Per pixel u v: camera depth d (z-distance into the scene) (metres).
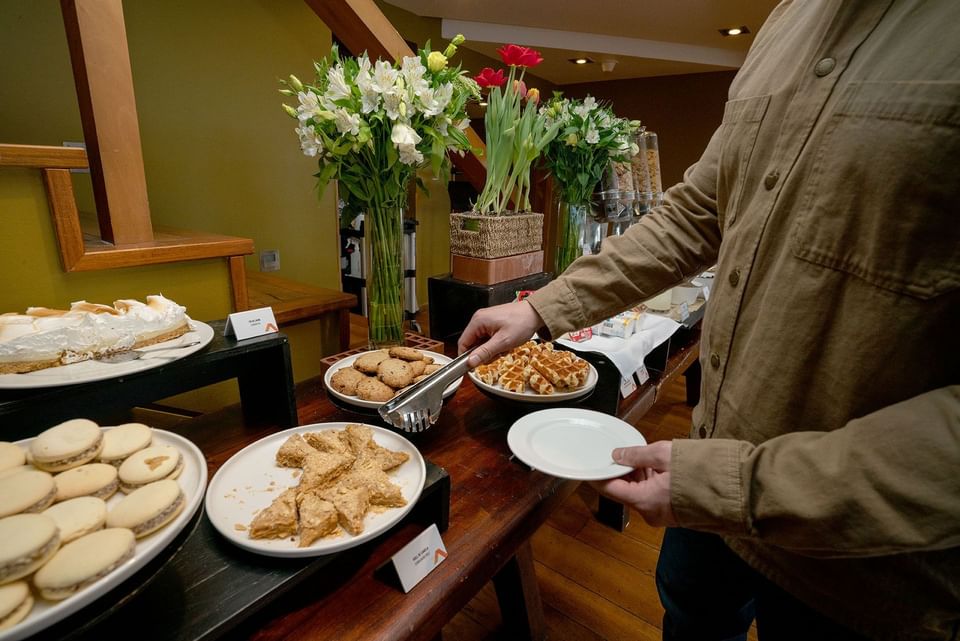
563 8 3.40
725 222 0.77
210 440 0.95
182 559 0.59
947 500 0.41
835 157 0.56
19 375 0.70
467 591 0.70
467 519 0.78
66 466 0.56
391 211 1.17
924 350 0.51
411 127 1.08
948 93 0.47
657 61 4.41
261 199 2.79
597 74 5.22
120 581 0.45
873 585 0.59
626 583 1.62
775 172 0.64
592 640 1.41
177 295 1.23
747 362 0.67
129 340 0.81
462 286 1.44
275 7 2.64
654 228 0.95
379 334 1.24
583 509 1.98
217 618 0.51
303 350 1.96
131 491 0.56
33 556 0.43
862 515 0.44
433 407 0.86
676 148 5.31
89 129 1.09
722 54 4.40
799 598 0.68
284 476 0.74
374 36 1.68
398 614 0.61
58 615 0.41
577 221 1.78
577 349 1.22
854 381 0.56
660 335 1.37
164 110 2.35
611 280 0.92
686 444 0.57
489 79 1.47
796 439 0.51
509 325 0.90
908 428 0.43
